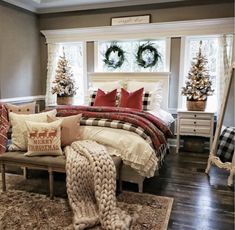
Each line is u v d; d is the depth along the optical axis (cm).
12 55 467
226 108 361
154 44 477
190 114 414
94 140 284
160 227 207
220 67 427
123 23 477
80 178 229
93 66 512
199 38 453
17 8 473
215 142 332
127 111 326
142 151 263
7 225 208
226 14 421
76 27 511
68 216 222
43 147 256
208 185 294
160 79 460
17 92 484
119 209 225
